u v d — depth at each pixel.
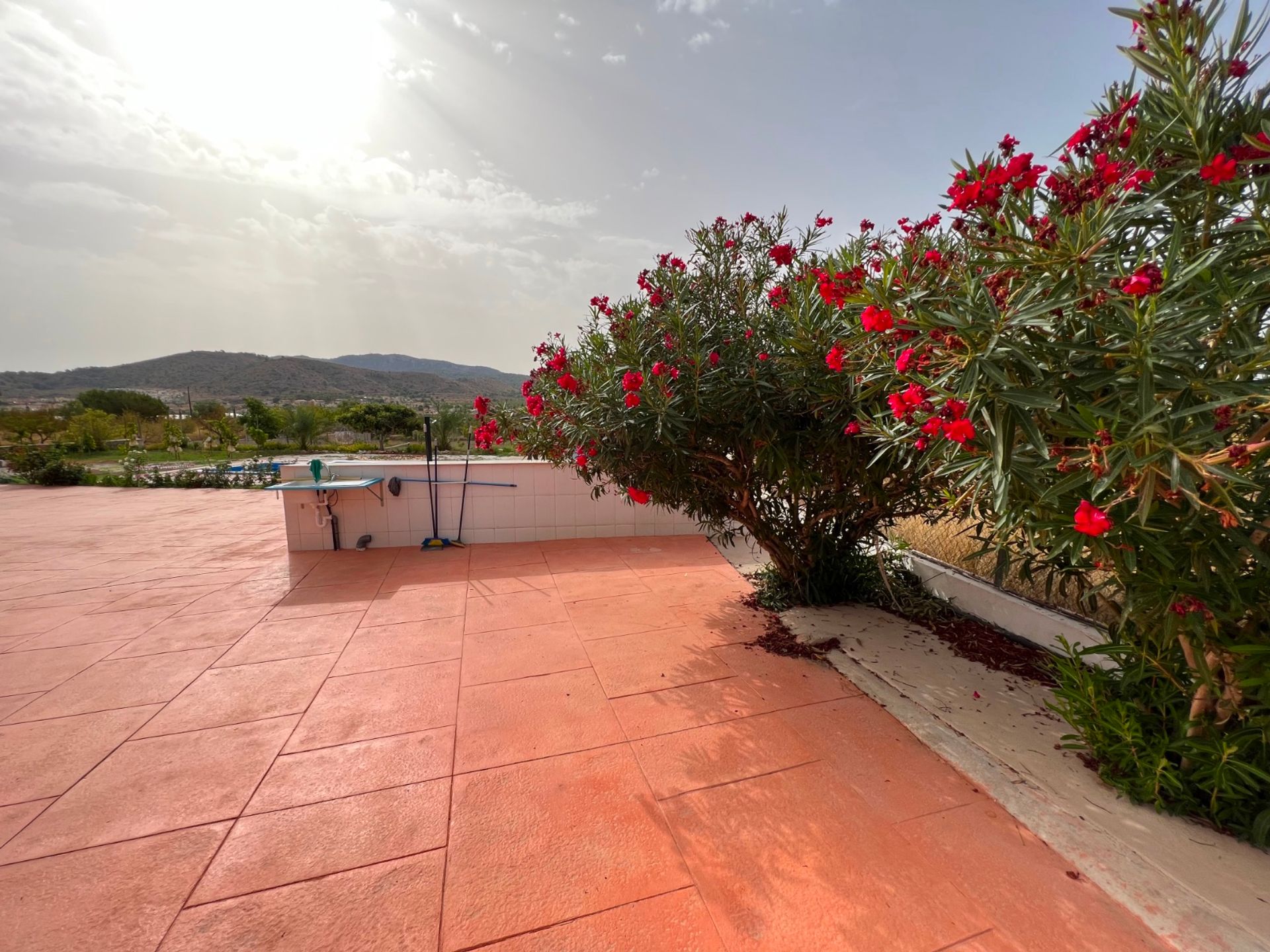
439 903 1.44
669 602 3.66
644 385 2.50
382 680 2.62
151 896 1.45
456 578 4.16
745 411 2.65
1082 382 1.43
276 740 2.15
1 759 2.02
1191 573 1.43
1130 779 1.75
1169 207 1.53
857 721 2.26
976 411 1.49
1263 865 1.48
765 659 2.82
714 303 3.10
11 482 9.59
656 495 3.22
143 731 2.20
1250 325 1.39
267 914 1.40
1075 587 2.81
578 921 1.39
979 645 2.90
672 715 2.31
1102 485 1.21
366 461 5.05
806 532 3.38
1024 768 1.92
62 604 3.61
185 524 6.18
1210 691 1.58
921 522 4.10
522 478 5.19
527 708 2.37
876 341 1.87
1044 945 1.30
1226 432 1.23
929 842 1.62
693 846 1.62
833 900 1.44
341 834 1.67
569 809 1.78
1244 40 1.39
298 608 3.55
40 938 1.33
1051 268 1.44
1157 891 1.41
